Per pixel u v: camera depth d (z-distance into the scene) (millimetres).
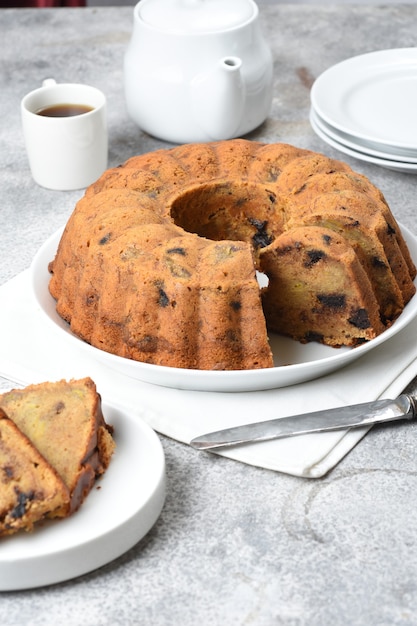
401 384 859
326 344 896
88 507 753
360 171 1117
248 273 839
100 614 713
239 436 807
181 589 725
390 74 1178
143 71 1112
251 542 751
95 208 906
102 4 1663
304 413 831
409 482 789
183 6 1115
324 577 731
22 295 950
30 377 868
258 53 1119
